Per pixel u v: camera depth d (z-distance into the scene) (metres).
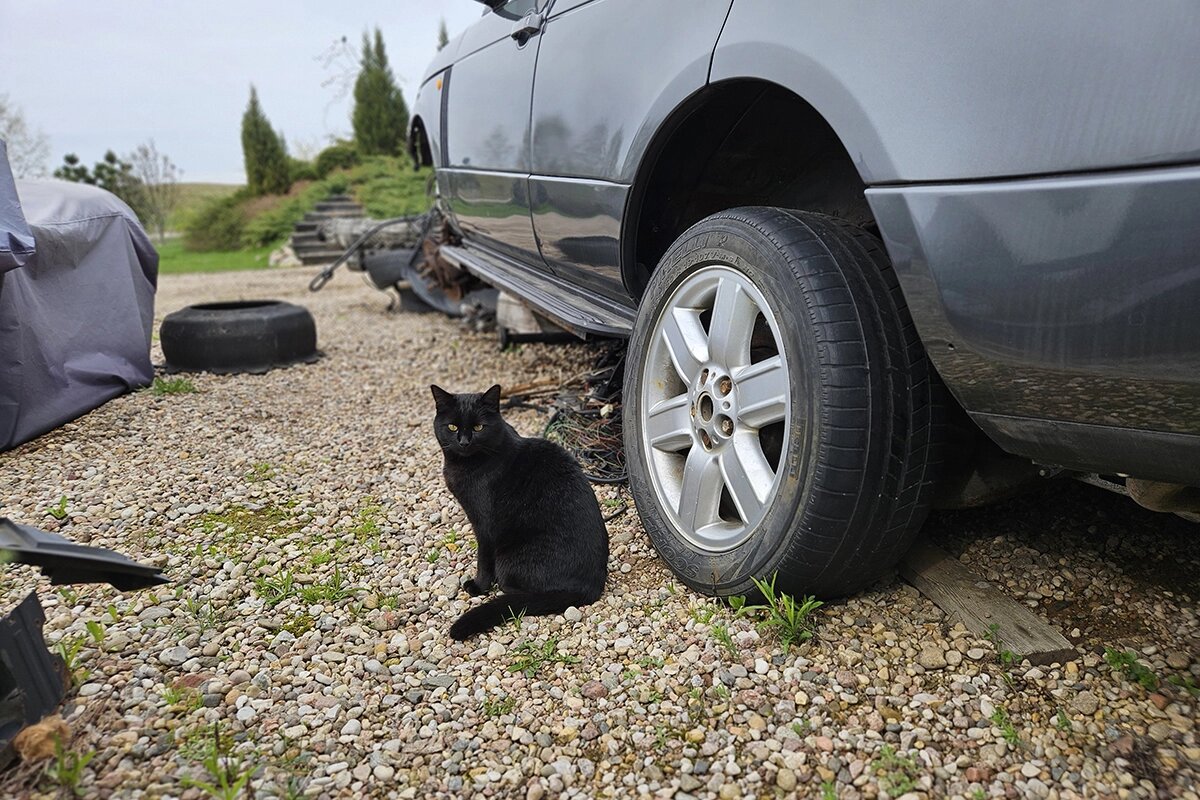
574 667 2.02
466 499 2.45
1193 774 1.57
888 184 1.73
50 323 3.83
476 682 1.98
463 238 5.62
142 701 1.86
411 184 16.59
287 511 3.04
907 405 1.89
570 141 3.09
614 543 2.71
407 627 2.26
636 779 1.65
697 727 1.78
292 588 2.44
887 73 1.73
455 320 7.20
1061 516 2.47
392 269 7.64
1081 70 1.42
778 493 2.02
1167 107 1.32
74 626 2.18
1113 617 2.04
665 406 2.44
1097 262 1.42
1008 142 1.52
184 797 1.58
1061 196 1.45
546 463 2.43
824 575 2.00
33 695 1.74
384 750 1.74
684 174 2.79
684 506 2.32
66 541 1.84
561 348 5.55
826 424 1.88
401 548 2.74
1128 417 1.50
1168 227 1.33
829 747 1.69
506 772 1.68
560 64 3.17
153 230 25.03
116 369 4.27
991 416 1.73
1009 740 1.68
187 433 3.90
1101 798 1.53
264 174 20.80
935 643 2.01
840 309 1.90
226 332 5.09
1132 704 1.76
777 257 2.02
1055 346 1.52
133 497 3.13
